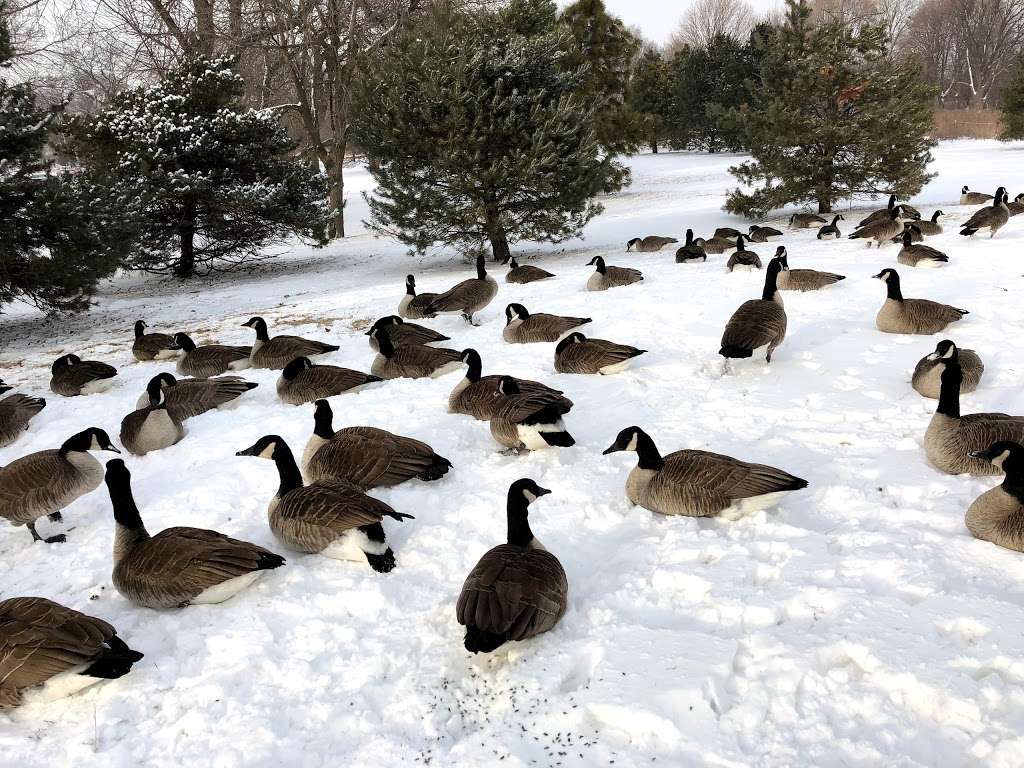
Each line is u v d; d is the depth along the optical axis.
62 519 6.98
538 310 13.30
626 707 3.87
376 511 5.38
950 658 3.97
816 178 24.55
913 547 5.06
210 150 23.44
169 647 4.85
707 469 5.66
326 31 31.19
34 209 15.66
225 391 9.63
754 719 3.78
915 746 3.60
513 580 4.42
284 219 24.34
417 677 4.40
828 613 4.52
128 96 24.02
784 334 9.21
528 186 21.06
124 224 17.77
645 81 56.66
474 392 8.37
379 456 6.48
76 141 23.84
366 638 4.77
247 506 6.72
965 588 4.63
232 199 23.33
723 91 52.69
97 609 5.35
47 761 3.98
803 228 24.30
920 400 7.84
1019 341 9.23
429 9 27.38
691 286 13.95
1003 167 34.41
